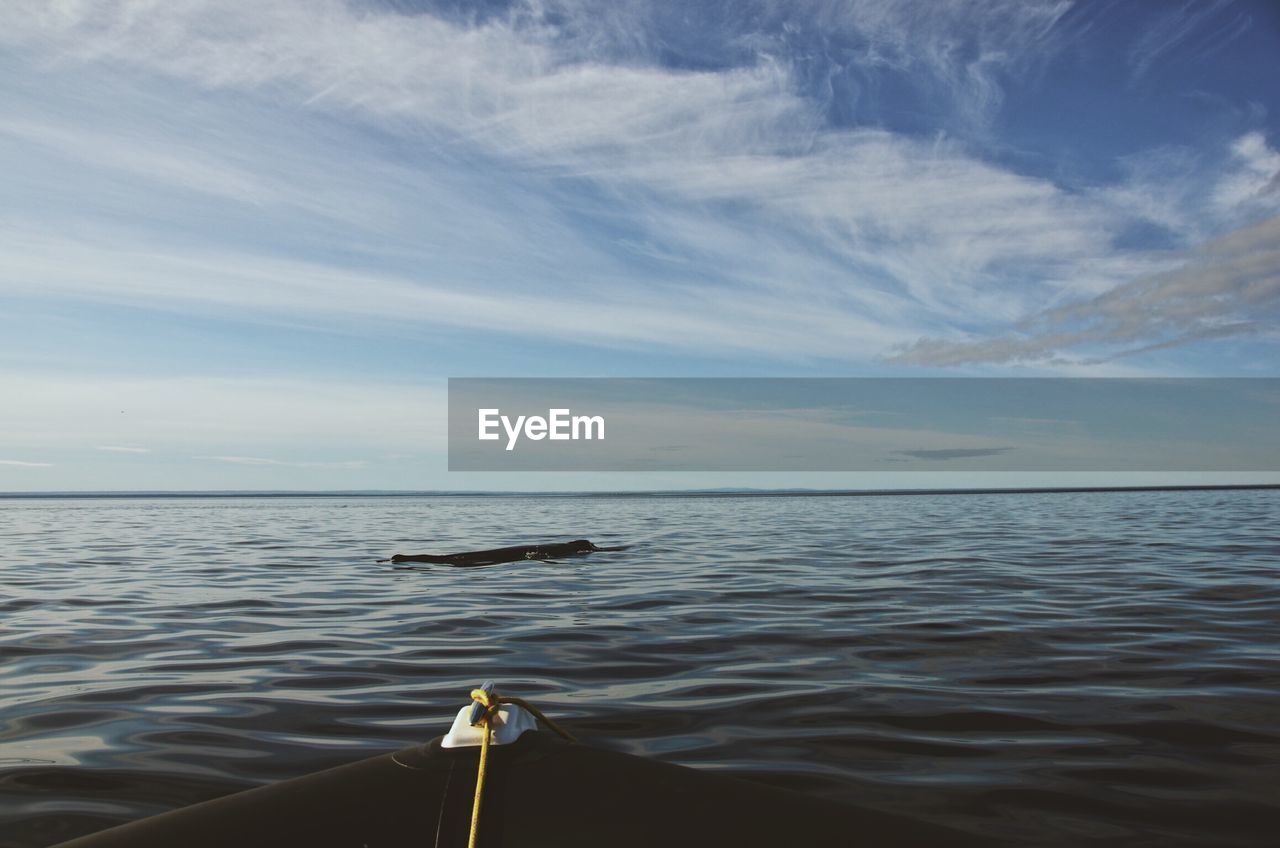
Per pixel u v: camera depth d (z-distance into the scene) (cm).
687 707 548
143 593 1130
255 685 618
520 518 3953
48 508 7006
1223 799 390
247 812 225
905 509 4500
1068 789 402
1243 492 10206
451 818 215
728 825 222
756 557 1594
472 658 709
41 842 351
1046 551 1648
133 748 473
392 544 2120
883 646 741
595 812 218
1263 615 878
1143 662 667
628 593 1103
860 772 427
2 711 549
